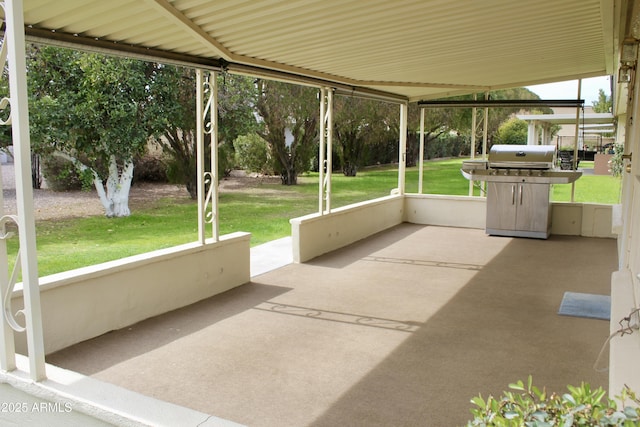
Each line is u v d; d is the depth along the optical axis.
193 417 1.71
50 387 1.93
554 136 17.16
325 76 5.87
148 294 4.08
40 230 8.09
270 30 3.67
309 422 2.56
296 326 3.95
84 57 7.45
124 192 9.14
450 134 16.64
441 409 2.69
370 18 3.46
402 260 6.21
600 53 5.44
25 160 1.93
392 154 16.39
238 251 5.04
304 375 3.10
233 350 3.48
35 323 1.97
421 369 3.19
